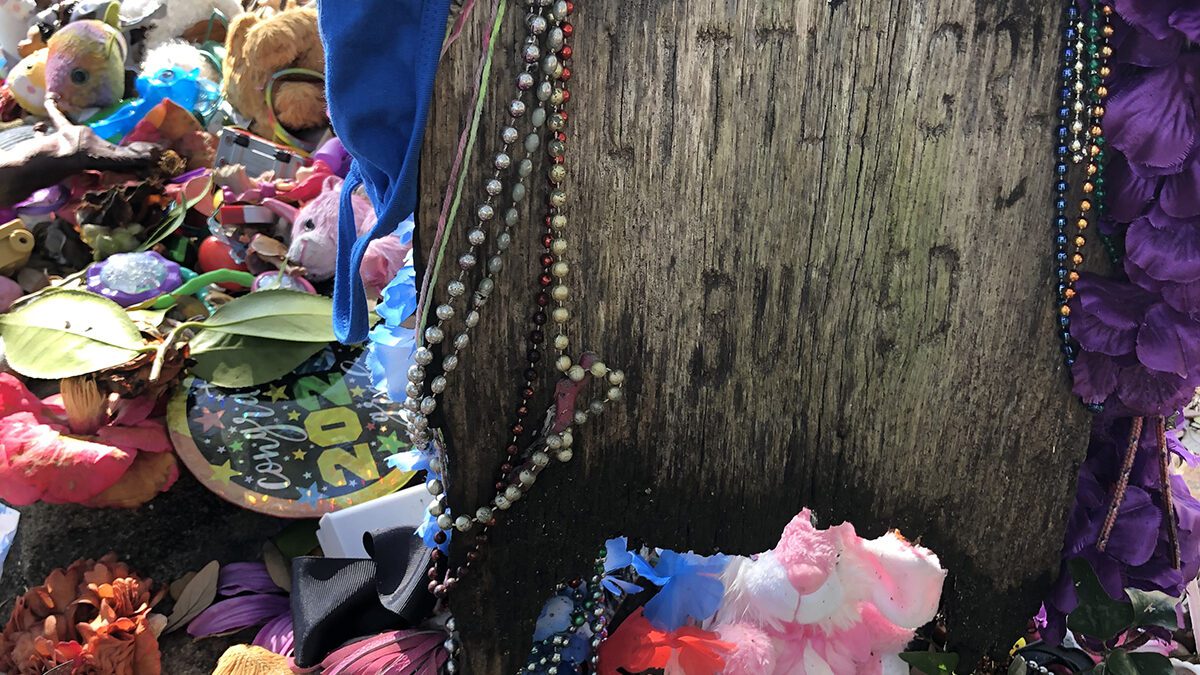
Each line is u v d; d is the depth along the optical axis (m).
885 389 0.76
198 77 1.54
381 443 1.12
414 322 0.79
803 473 0.78
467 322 0.68
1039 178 0.70
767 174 0.68
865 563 0.85
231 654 0.88
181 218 1.31
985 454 0.79
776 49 0.64
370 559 0.95
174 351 1.07
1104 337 0.72
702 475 0.77
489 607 0.79
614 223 0.68
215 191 1.37
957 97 0.67
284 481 1.08
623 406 0.74
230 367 1.11
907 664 0.88
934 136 0.68
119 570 1.01
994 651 0.88
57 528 1.08
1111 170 0.69
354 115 0.61
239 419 1.11
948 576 0.85
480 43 0.60
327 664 0.85
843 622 0.86
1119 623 0.80
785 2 0.63
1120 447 0.83
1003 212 0.71
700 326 0.72
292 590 0.94
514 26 0.61
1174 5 0.62
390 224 0.64
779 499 0.79
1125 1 0.63
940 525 0.82
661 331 0.72
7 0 1.70
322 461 1.10
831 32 0.64
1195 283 0.69
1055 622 0.88
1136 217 0.69
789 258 0.71
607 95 0.64
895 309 0.73
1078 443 0.79
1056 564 0.84
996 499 0.81
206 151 1.45
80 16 1.60
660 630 0.87
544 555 0.78
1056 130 0.69
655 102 0.64
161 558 1.07
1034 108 0.68
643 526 0.79
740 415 0.75
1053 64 0.67
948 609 0.86
